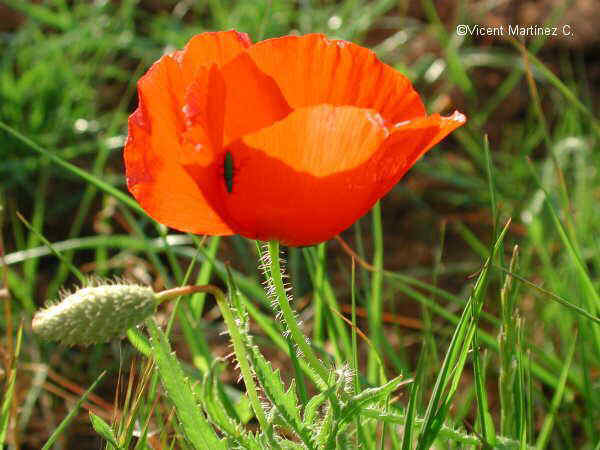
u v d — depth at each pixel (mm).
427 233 683
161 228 455
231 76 273
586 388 409
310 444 283
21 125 699
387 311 604
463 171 735
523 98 804
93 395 522
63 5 801
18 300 589
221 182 258
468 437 309
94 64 775
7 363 387
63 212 684
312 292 625
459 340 307
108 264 616
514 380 343
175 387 274
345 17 827
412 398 301
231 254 639
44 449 345
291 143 251
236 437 279
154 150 258
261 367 277
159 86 262
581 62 800
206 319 618
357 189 260
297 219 262
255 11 793
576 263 392
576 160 702
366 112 248
